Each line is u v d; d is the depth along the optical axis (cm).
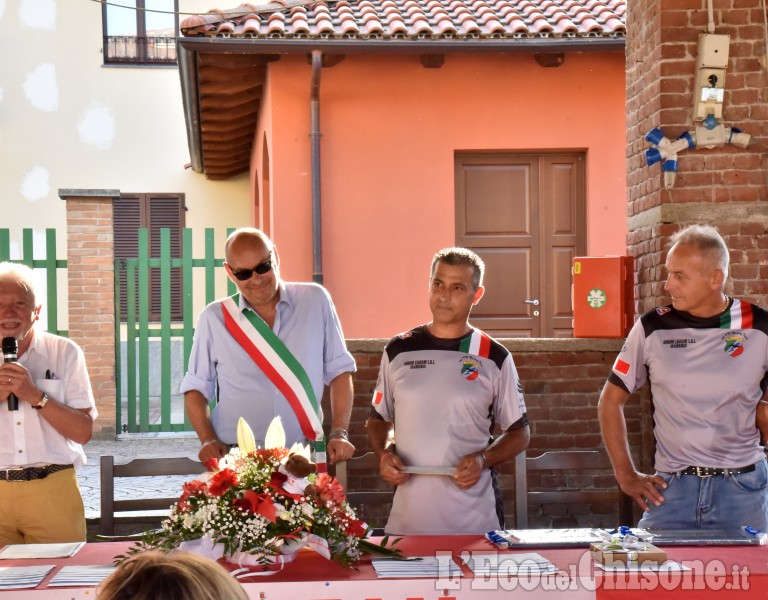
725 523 373
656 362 385
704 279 374
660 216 535
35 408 389
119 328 980
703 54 523
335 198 900
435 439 373
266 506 293
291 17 888
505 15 912
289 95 894
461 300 375
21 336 389
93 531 571
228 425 398
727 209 534
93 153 1519
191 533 296
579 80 911
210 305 407
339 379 416
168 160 1521
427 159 905
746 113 534
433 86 905
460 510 369
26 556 323
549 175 927
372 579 283
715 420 375
